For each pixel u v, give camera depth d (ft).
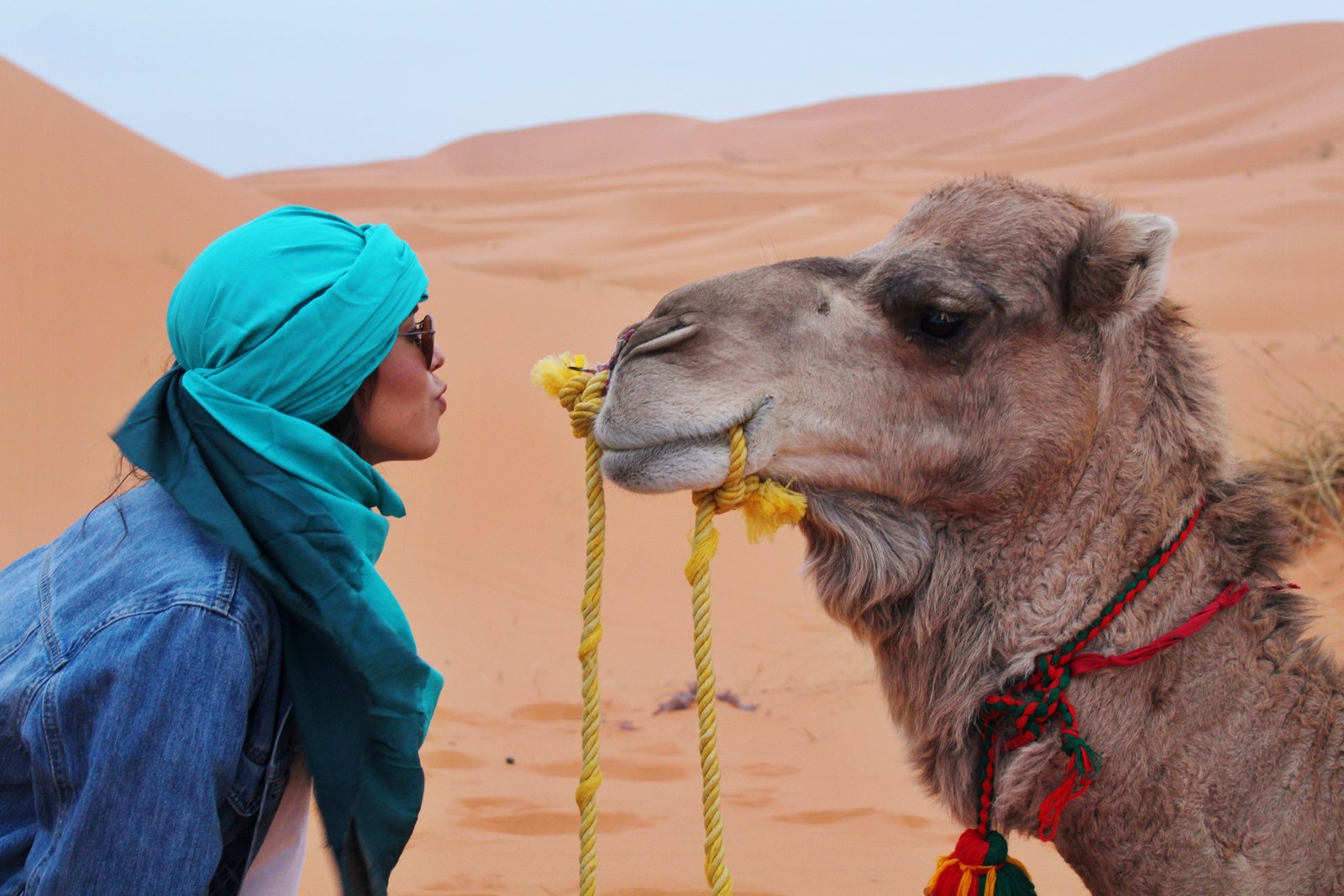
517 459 53.93
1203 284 118.52
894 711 10.84
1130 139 334.44
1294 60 367.45
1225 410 10.49
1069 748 9.42
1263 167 260.42
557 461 54.70
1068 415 10.16
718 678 34.42
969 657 10.12
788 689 32.19
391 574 42.73
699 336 10.39
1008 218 10.50
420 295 8.55
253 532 7.31
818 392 10.34
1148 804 9.46
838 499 10.55
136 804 6.59
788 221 205.98
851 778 23.08
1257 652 9.71
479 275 93.35
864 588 10.51
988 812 9.91
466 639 37.65
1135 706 9.57
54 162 64.54
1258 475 10.46
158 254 59.36
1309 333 95.61
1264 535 10.06
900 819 20.11
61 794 6.78
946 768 10.32
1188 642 9.66
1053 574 9.98
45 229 55.52
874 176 311.47
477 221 263.70
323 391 7.93
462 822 19.76
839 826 19.76
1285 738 9.46
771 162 524.93
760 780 23.00
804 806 20.95
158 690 6.75
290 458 7.57
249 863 7.59
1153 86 383.86
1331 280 114.32
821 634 40.45
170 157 79.46
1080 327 10.34
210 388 7.52
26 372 44.73
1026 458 10.16
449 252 219.41
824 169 339.57
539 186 330.13
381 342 8.16
